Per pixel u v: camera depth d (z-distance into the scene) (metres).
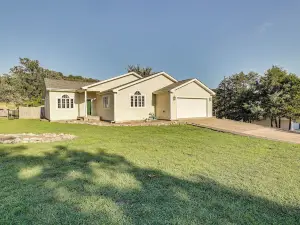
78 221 2.80
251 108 21.34
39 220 2.82
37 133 11.33
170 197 3.57
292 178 4.54
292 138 9.91
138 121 17.92
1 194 3.61
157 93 19.22
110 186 4.00
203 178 4.49
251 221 2.84
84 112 21.45
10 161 5.62
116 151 6.93
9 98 32.84
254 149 7.50
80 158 5.98
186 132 11.95
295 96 19.20
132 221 2.81
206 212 3.07
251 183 4.23
